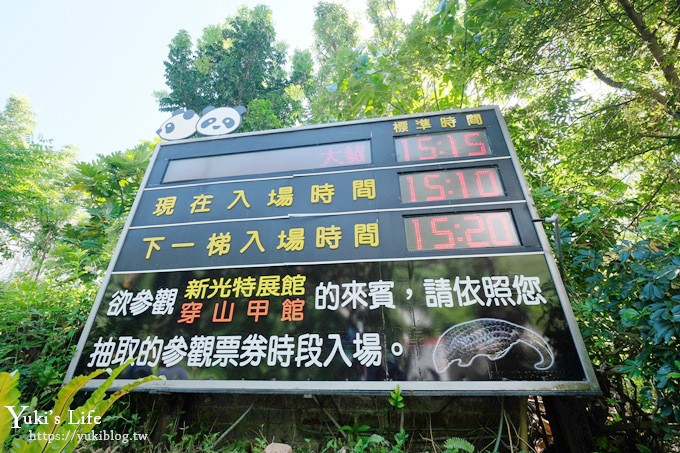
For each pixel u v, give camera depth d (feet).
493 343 9.94
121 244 13.99
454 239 11.94
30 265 46.09
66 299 15.60
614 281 10.24
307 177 14.73
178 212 14.66
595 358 12.58
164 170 16.39
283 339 11.00
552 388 9.04
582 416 11.63
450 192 13.12
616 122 17.06
